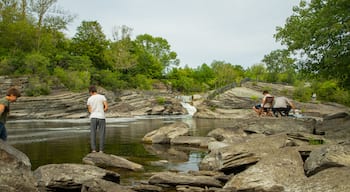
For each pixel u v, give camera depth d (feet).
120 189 18.12
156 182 20.97
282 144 26.53
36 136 49.08
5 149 15.11
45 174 20.22
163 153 33.99
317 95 183.01
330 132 38.45
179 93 245.86
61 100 120.37
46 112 114.21
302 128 41.70
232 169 23.93
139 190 19.44
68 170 20.72
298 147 24.23
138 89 197.36
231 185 19.58
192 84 266.77
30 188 14.51
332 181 15.81
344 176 15.92
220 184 20.88
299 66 60.85
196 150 36.76
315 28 53.21
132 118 122.31
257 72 282.56
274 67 255.91
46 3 167.43
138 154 32.99
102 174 20.85
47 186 19.34
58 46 195.62
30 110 110.01
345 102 171.22
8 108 22.94
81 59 173.88
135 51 254.88
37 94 121.39
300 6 59.67
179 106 171.73
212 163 25.55
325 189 15.42
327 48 53.67
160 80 254.88
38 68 134.31
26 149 34.50
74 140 43.37
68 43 204.54
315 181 16.49
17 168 14.90
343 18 50.16
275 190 17.89
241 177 19.84
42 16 168.76
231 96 157.89
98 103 29.81
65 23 177.47
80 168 21.12
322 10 52.19
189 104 179.63
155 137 43.14
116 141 43.52
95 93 30.12
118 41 215.10
